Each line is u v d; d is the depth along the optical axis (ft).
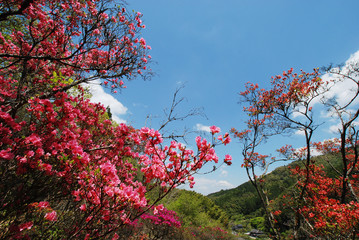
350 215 14.48
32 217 8.46
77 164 7.88
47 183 8.43
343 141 21.95
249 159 26.66
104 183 7.07
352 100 21.52
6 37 13.57
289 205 22.24
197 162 6.93
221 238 49.21
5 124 7.90
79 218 9.04
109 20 11.10
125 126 11.16
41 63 11.91
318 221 17.48
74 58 12.49
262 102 26.68
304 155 28.27
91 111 13.55
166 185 7.55
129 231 18.34
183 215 51.08
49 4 10.44
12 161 8.09
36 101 8.54
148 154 7.72
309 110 22.35
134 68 13.39
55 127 8.52
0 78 10.14
